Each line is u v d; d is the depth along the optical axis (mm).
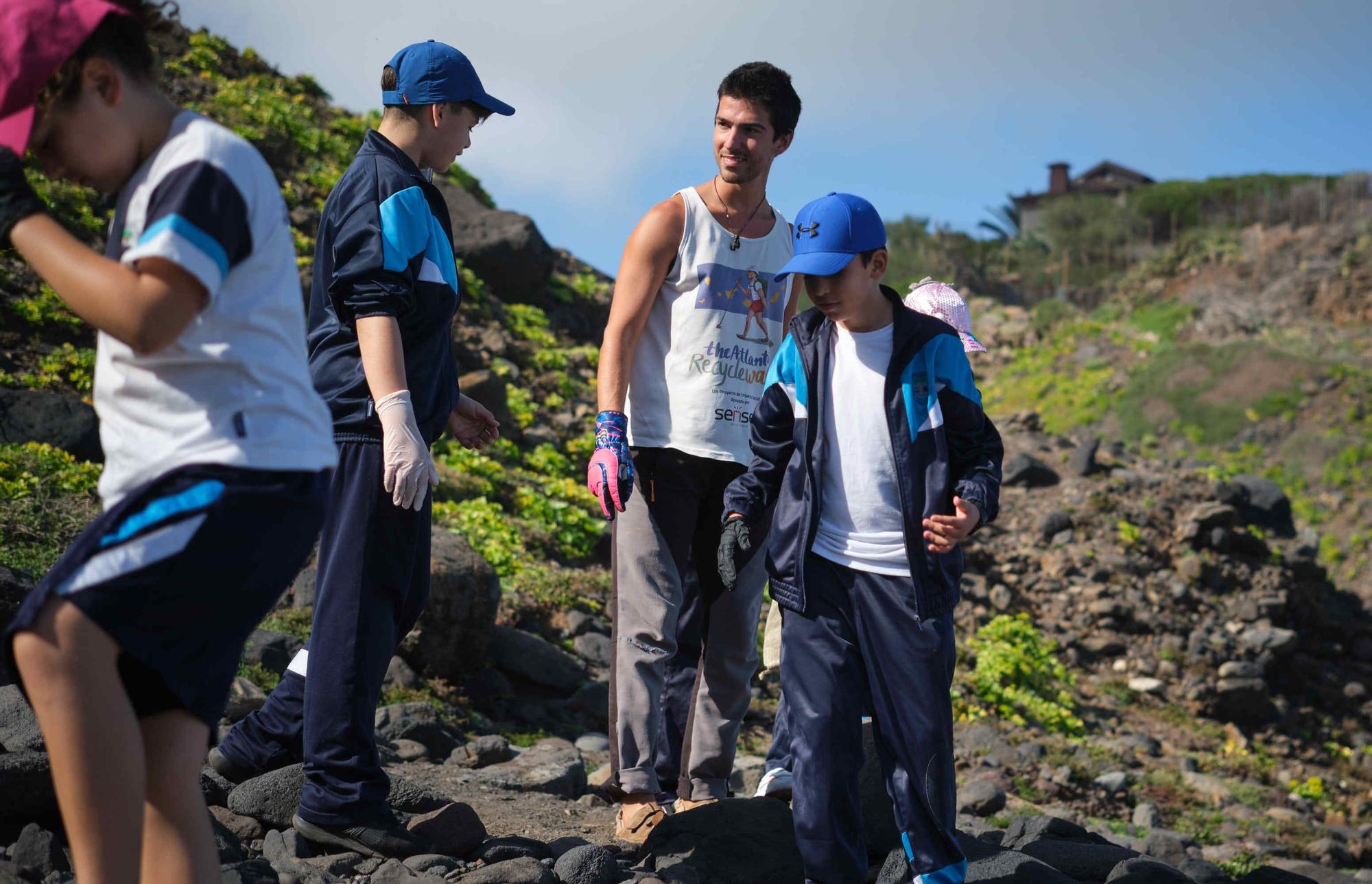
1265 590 14586
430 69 3145
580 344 16078
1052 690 11047
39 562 5734
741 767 6012
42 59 1768
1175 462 17641
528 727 6418
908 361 2953
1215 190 76812
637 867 3326
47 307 9820
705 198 3795
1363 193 63500
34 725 3307
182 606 1839
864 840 3416
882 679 2957
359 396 3000
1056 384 43094
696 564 3879
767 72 3736
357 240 2953
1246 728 12258
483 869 2988
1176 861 6250
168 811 1948
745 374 3803
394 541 2996
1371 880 7066
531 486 10859
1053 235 79562
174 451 1826
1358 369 39719
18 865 2678
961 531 2820
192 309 1785
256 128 15672
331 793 3000
